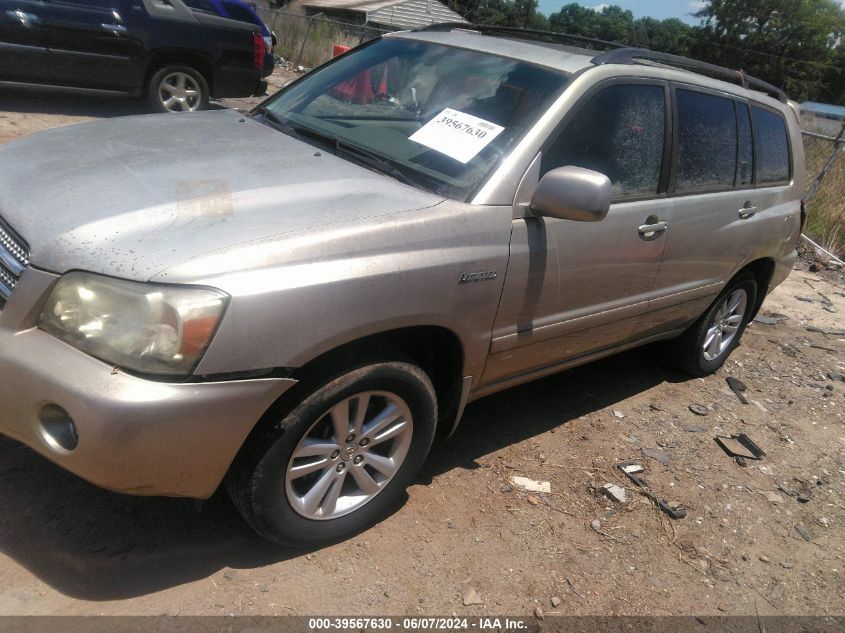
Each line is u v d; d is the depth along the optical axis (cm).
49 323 225
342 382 252
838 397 514
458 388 309
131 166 275
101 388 210
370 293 248
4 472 288
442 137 318
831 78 5319
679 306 425
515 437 386
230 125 350
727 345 513
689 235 396
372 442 278
